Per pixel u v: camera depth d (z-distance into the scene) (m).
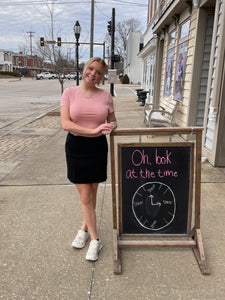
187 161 2.49
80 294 2.12
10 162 5.04
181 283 2.23
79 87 2.38
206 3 5.37
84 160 2.38
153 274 2.32
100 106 2.32
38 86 32.91
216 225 3.02
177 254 2.57
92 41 16.47
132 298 2.08
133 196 2.54
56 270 2.36
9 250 2.60
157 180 2.52
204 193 3.73
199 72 5.96
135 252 2.60
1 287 2.18
